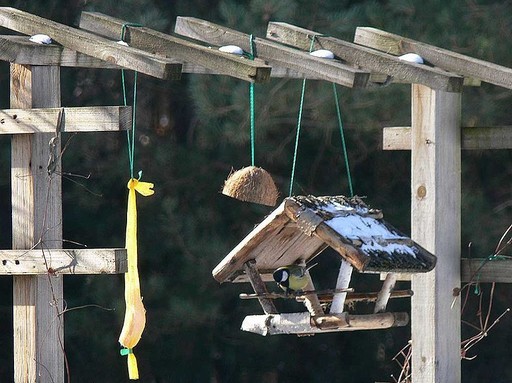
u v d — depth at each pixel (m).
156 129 15.93
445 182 8.02
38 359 7.45
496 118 14.10
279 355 16.55
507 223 14.57
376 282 15.30
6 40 7.20
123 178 14.76
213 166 14.98
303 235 7.14
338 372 16.78
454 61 7.61
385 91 13.48
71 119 7.22
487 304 16.55
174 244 14.62
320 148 15.21
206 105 13.50
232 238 14.89
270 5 13.26
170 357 15.48
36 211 7.44
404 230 15.41
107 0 14.22
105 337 14.74
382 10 13.42
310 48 7.67
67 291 14.87
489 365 16.84
